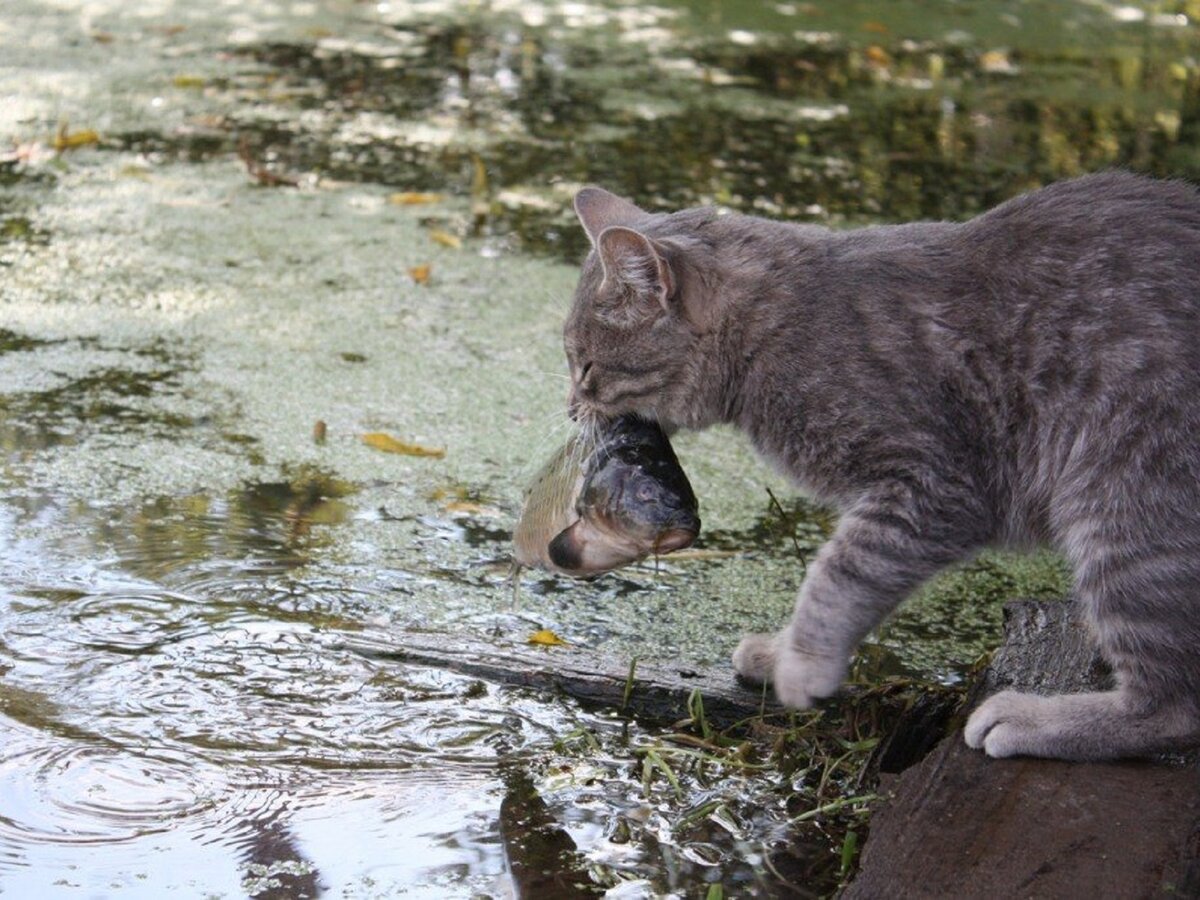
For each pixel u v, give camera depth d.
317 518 5.42
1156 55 12.35
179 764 4.12
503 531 5.42
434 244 7.89
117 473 5.61
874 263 4.27
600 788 4.14
